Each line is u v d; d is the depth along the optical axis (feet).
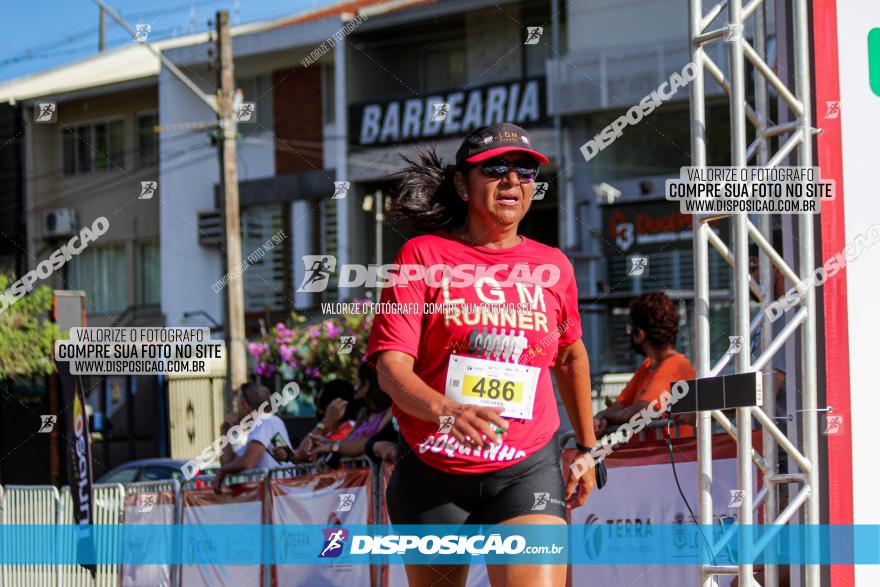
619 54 54.75
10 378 43.52
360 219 63.00
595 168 55.52
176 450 45.98
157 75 66.69
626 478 14.44
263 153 66.74
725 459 14.17
